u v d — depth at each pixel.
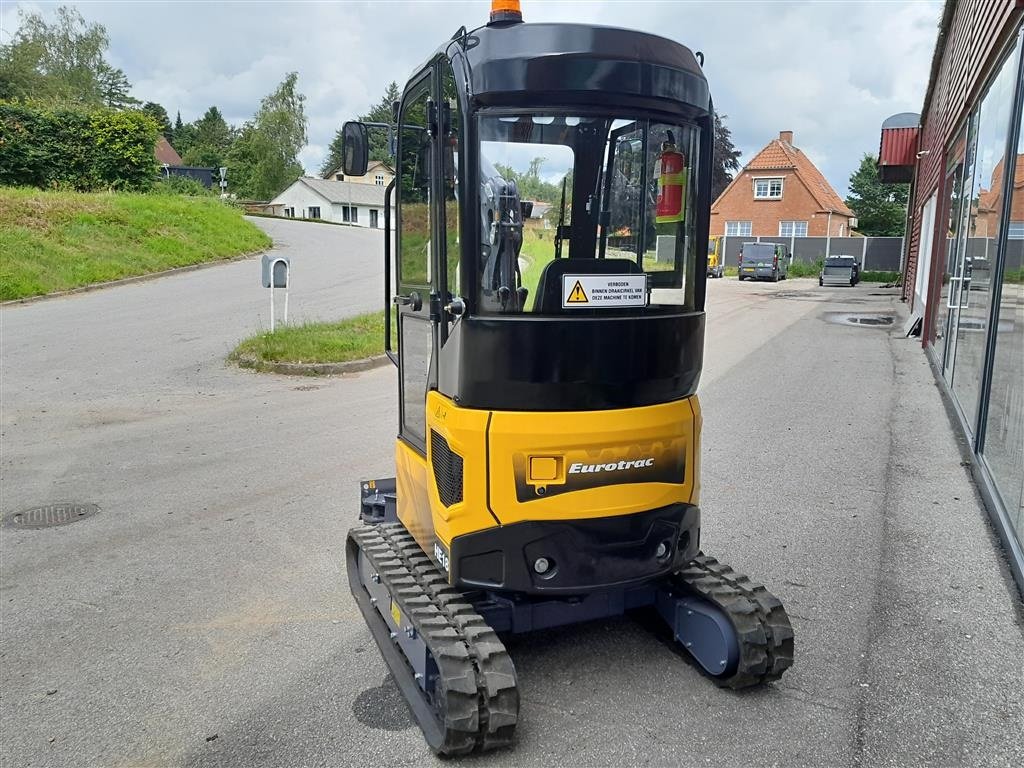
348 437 7.99
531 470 3.11
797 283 34.94
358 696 3.60
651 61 3.16
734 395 9.52
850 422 8.12
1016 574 4.52
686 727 3.28
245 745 3.27
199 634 4.20
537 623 3.47
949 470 6.53
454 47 3.12
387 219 4.10
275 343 11.89
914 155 23.28
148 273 21.09
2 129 26.94
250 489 6.51
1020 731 3.22
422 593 3.46
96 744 3.30
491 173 3.09
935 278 12.53
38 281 17.89
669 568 3.42
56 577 4.93
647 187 3.35
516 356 3.05
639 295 3.28
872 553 4.95
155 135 30.44
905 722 3.29
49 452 7.58
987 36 7.16
